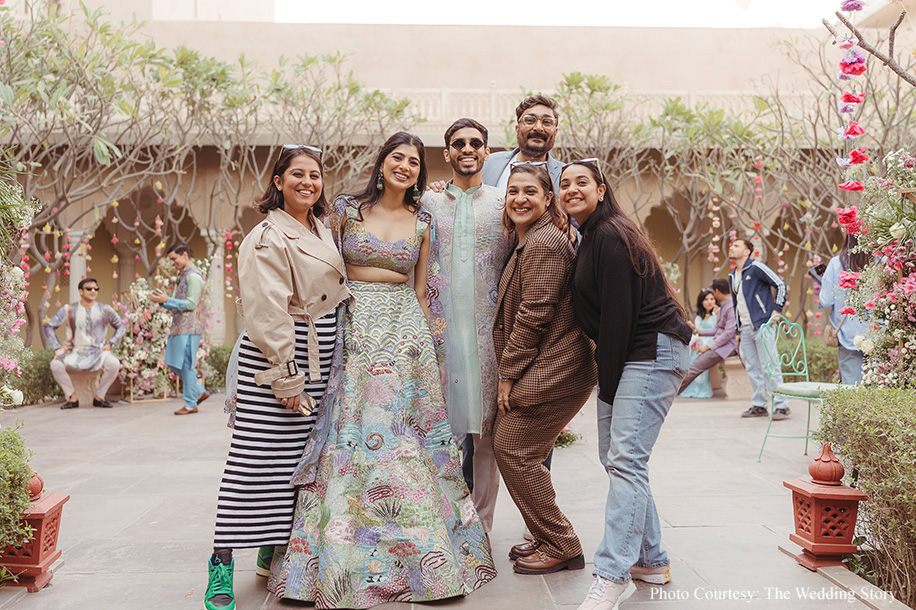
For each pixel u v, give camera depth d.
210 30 14.23
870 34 10.15
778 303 7.63
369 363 2.99
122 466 5.39
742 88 14.40
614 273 2.65
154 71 10.00
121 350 9.52
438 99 12.61
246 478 2.79
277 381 2.75
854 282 3.76
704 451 5.81
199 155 12.84
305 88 11.86
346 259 3.14
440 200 3.29
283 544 2.81
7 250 3.89
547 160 3.68
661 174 12.62
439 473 3.02
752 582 2.91
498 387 3.08
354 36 14.52
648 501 2.90
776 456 5.59
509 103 12.59
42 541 2.95
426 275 3.24
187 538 3.59
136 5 13.98
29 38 8.68
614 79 14.60
